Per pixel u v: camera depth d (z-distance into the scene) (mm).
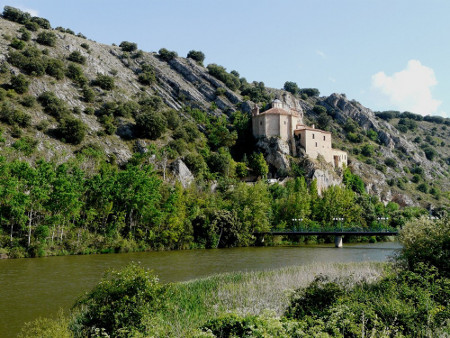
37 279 38094
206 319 20328
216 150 135000
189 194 89062
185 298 25328
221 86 178500
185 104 162500
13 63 114875
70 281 36906
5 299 29188
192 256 61281
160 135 116688
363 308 17250
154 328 16688
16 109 95312
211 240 79312
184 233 77125
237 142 144000
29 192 62344
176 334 17734
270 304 23000
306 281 29000
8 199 59781
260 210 89750
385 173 164500
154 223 74750
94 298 18234
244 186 95500
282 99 194875
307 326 15969
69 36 162250
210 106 163500
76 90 123500
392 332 15664
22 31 139750
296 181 113812
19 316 24391
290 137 137500
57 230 65375
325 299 19500
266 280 32031
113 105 119438
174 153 109875
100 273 41906
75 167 71500
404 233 27109
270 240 89500
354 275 30234
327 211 105000
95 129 108062
